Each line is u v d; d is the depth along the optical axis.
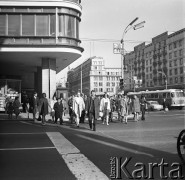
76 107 16.69
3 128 15.97
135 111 21.27
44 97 17.69
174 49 85.31
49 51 26.81
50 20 27.53
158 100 47.03
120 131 14.32
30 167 6.66
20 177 5.82
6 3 26.78
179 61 82.81
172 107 45.66
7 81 32.06
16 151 8.73
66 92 29.67
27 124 18.75
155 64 96.00
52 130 14.94
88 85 149.50
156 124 18.20
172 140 10.95
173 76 85.75
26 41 27.17
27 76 48.25
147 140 11.01
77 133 13.55
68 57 30.05
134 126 17.06
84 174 6.00
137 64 110.62
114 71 152.38
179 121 20.52
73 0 29.28
